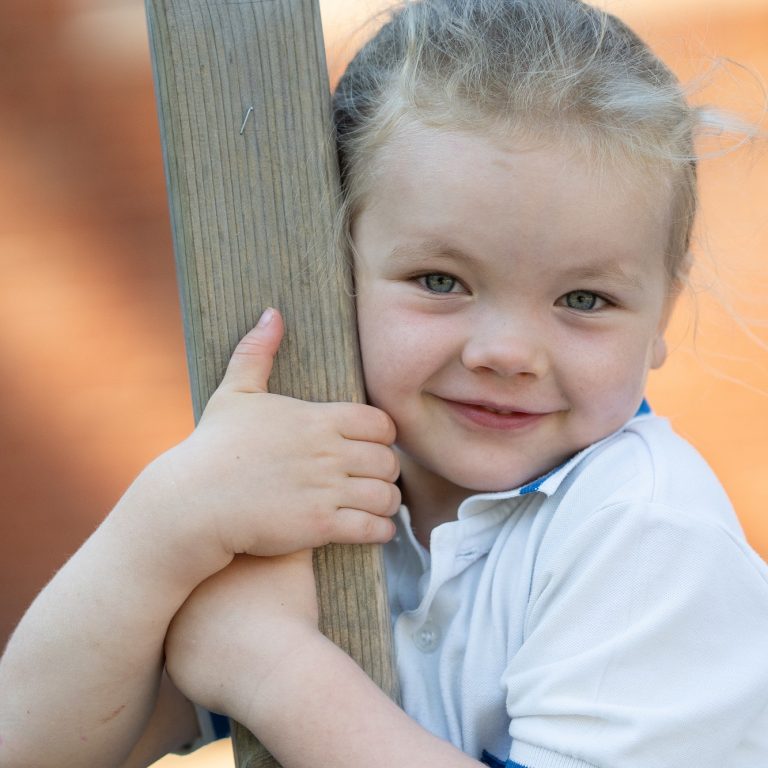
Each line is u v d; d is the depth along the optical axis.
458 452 2.15
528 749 1.93
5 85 6.12
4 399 6.05
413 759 1.80
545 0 2.20
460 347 2.05
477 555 2.27
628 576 1.98
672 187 2.17
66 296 6.14
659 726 1.87
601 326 2.07
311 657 1.88
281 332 2.01
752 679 1.93
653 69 2.23
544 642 1.99
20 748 1.95
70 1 6.12
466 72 2.04
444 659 2.22
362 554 2.01
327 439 1.99
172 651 1.96
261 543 1.94
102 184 6.15
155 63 2.00
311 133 1.99
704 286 2.67
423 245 2.02
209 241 1.99
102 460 6.01
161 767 3.95
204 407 2.02
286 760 1.85
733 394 5.79
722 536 2.01
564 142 1.98
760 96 2.71
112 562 1.93
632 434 2.24
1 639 5.50
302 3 1.99
